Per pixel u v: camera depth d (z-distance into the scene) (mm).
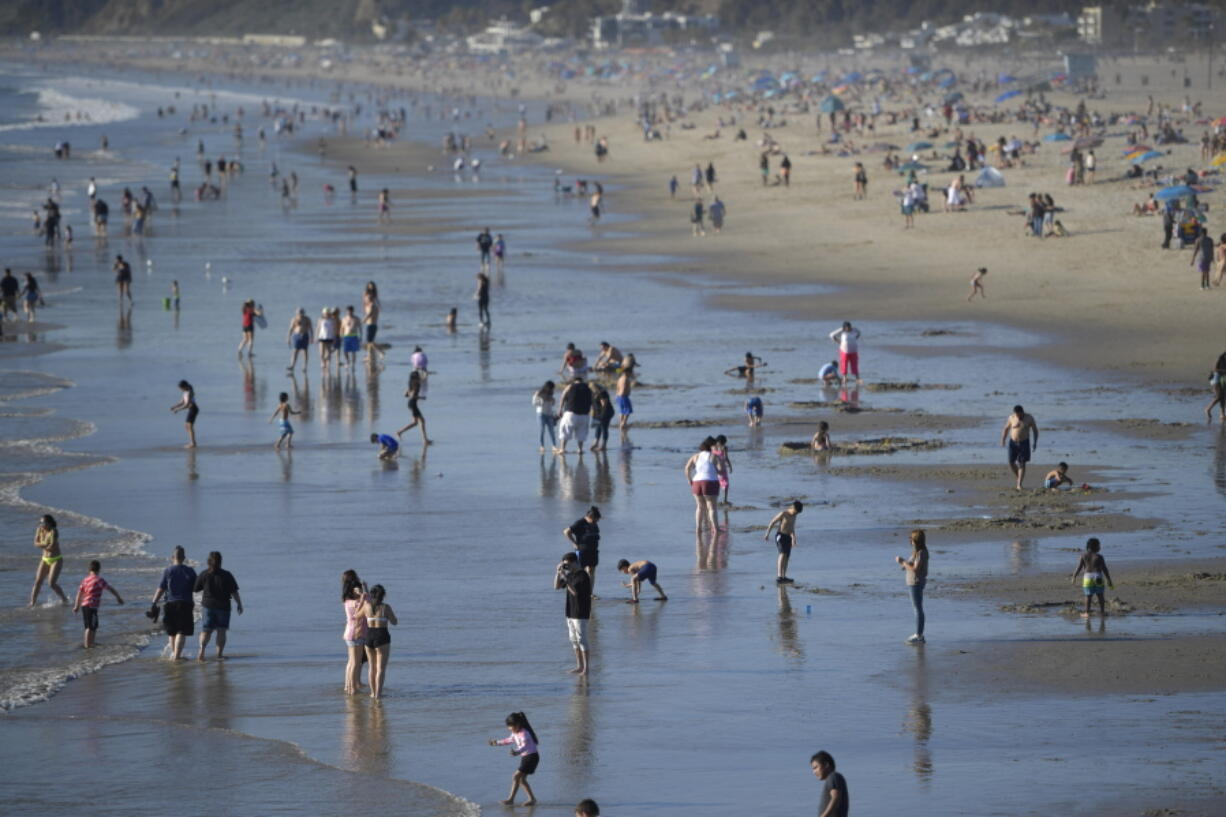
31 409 171875
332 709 79250
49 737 75875
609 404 148875
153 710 79875
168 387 185500
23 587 106000
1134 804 62375
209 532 119750
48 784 69250
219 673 86188
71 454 149625
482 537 117062
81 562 112125
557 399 171875
